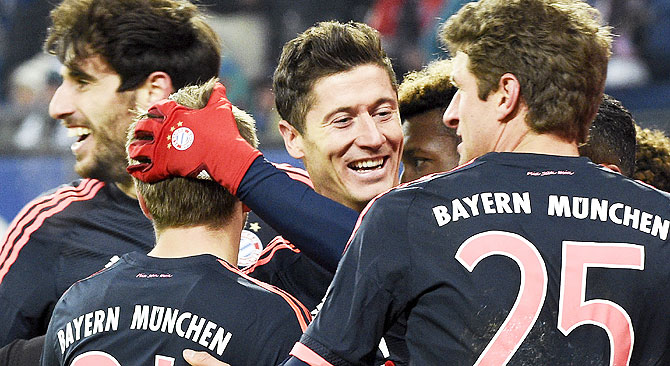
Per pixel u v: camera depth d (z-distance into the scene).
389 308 5.36
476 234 5.25
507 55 5.54
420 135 7.95
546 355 5.07
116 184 8.66
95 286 6.15
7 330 8.13
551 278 5.16
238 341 5.77
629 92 21.45
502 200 5.35
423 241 5.31
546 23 5.52
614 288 5.16
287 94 7.08
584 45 5.50
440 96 7.87
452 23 5.94
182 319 5.80
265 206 6.25
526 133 5.62
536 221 5.27
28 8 24.28
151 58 8.33
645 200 5.41
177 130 6.23
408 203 5.45
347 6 24.45
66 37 8.22
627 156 7.62
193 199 6.17
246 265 7.94
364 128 6.83
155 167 6.21
